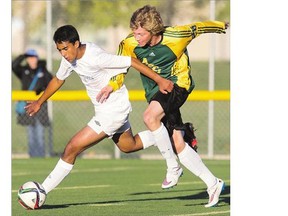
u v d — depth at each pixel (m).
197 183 31.45
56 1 53.16
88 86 23.72
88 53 23.08
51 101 41.19
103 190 29.56
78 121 54.91
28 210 24.86
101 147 45.50
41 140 41.41
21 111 40.84
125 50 24.33
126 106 23.80
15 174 34.44
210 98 38.72
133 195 28.25
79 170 36.06
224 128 50.50
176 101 24.14
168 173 24.67
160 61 24.08
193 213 24.14
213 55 39.81
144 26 23.25
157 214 24.05
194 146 25.11
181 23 55.53
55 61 55.38
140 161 39.91
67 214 24.14
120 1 64.06
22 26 83.44
